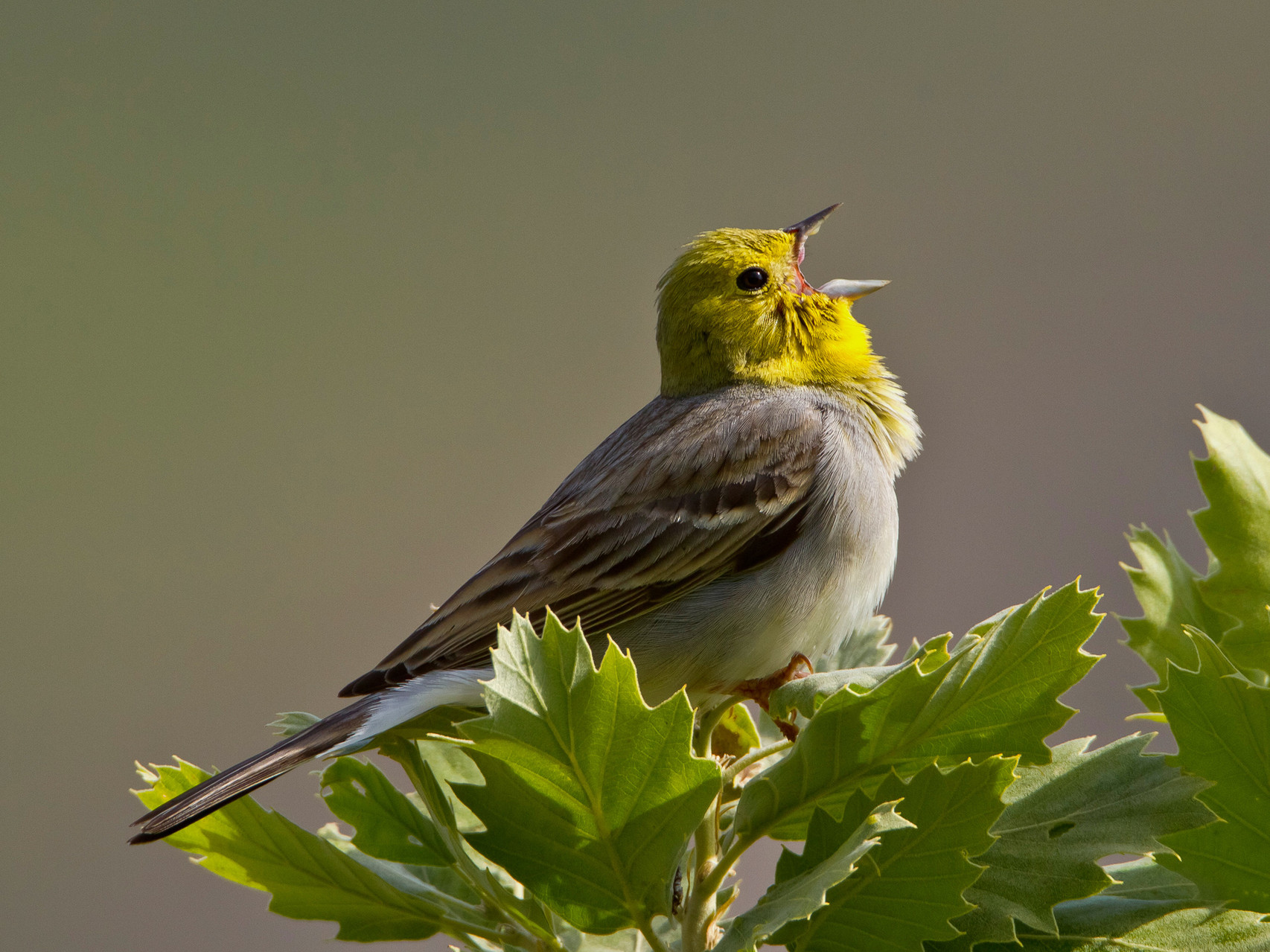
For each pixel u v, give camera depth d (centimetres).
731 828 456
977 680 404
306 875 436
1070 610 400
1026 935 405
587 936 510
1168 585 480
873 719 408
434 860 461
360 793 462
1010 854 400
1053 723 402
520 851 402
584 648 382
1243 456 468
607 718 382
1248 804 371
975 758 411
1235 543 461
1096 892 387
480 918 461
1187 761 372
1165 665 472
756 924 348
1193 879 381
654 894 405
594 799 391
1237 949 393
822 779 418
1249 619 458
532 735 380
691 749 384
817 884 345
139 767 460
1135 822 395
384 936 441
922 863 374
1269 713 361
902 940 376
